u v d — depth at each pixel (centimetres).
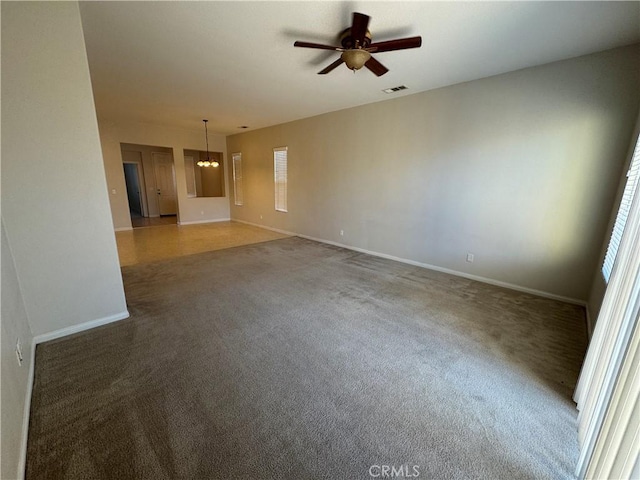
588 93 281
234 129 746
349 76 349
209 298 310
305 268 427
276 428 150
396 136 446
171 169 1010
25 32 188
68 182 220
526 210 334
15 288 188
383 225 488
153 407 161
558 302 317
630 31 233
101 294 247
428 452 138
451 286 361
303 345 226
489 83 341
